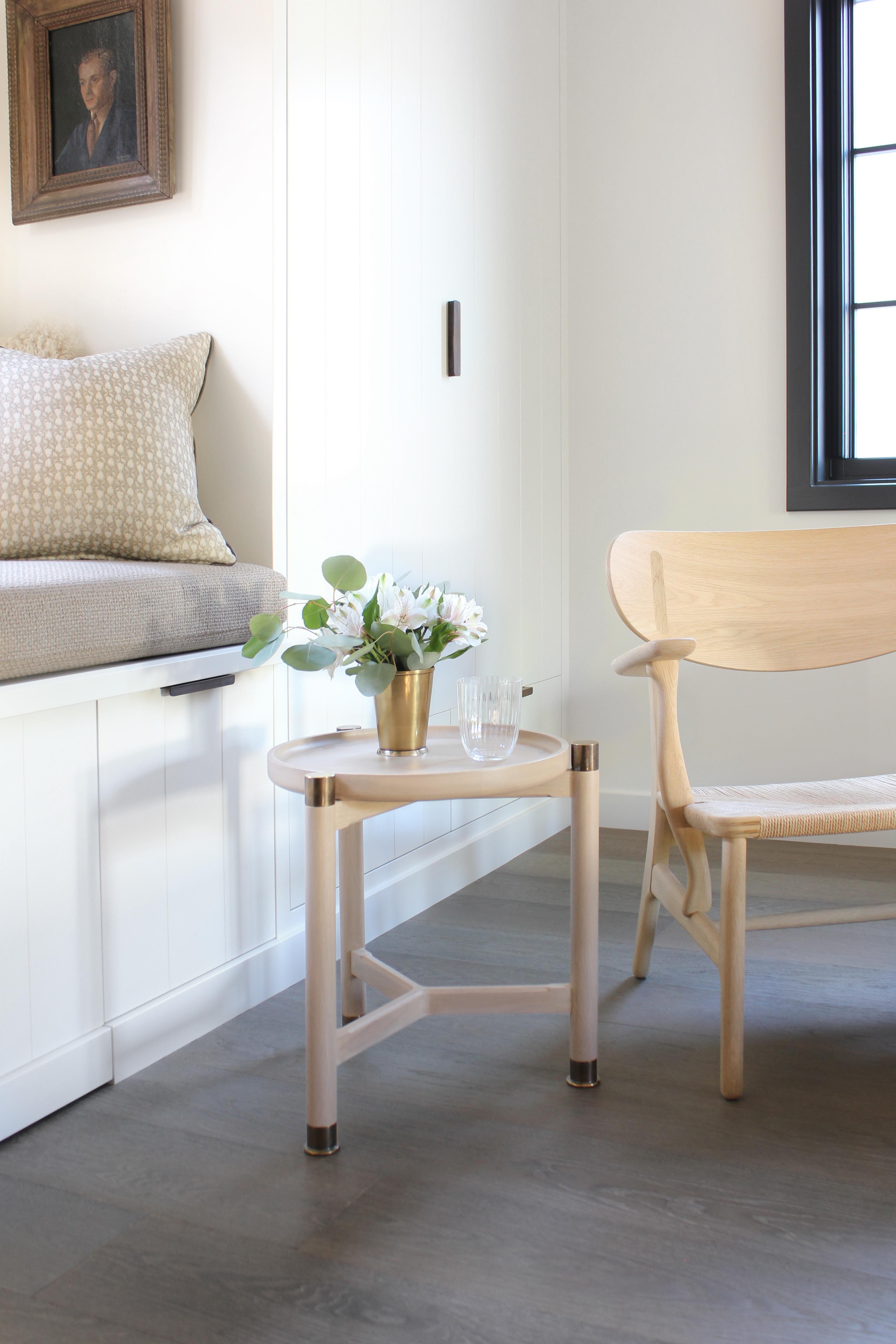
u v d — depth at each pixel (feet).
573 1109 4.72
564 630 10.03
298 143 6.16
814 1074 5.04
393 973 5.28
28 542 5.54
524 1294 3.47
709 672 9.52
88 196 6.48
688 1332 3.28
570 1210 3.94
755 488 9.36
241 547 6.19
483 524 8.44
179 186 6.26
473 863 8.34
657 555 6.17
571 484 10.03
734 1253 3.67
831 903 7.48
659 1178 4.15
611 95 9.65
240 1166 4.26
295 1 6.10
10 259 6.86
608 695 10.02
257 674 5.92
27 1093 4.51
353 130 6.68
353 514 6.81
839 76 9.10
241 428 6.14
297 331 6.22
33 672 4.53
